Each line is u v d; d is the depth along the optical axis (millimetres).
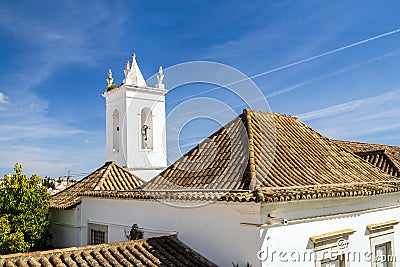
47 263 7160
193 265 7801
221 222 7918
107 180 12875
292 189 7875
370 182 9867
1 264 6836
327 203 8523
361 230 9398
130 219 10031
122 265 7523
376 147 16984
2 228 10828
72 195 12828
